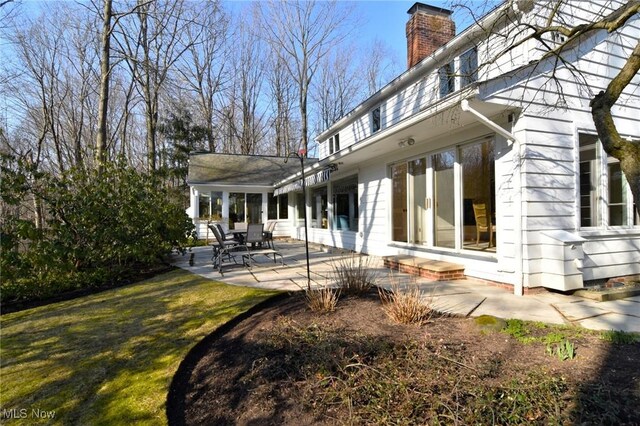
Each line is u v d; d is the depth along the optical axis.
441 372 3.14
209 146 29.30
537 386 2.79
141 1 13.39
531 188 5.91
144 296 6.67
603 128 3.72
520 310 4.87
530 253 5.87
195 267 9.82
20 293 6.61
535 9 6.46
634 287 6.07
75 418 2.96
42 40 21.64
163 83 18.53
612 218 6.74
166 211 10.52
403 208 9.57
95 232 8.10
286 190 16.20
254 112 35.44
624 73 3.67
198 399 3.26
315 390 3.11
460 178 7.34
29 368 3.86
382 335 4.01
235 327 4.92
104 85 11.16
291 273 8.30
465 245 7.28
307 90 33.06
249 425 2.81
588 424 2.36
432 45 11.46
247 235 10.84
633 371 2.99
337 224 13.98
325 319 4.67
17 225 6.80
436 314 4.76
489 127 5.98
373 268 8.73
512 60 7.14
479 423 2.43
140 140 33.28
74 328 5.02
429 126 6.87
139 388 3.38
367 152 9.71
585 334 3.86
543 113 6.05
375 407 2.76
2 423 2.91
